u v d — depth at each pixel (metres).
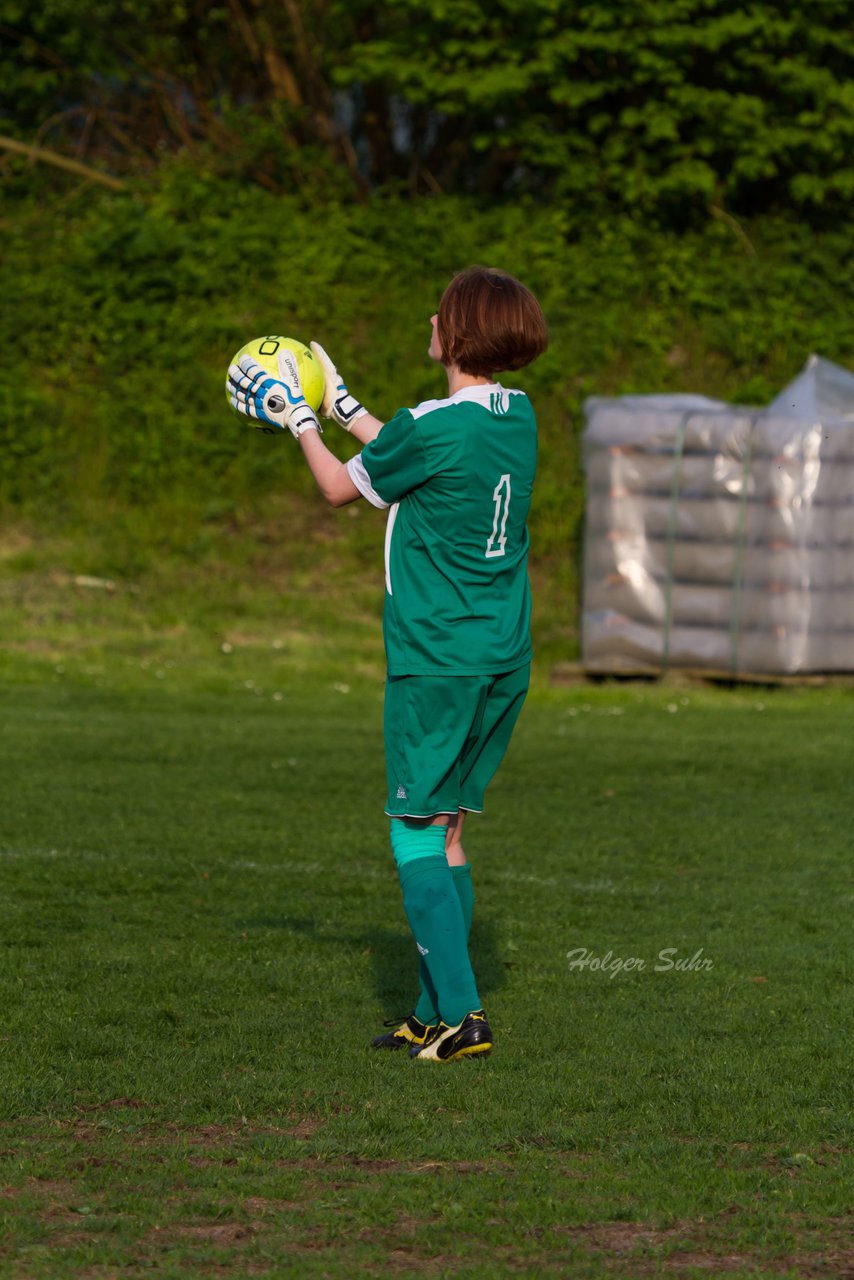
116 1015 16.92
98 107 89.56
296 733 41.97
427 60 79.06
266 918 22.08
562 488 66.88
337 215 79.44
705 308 75.31
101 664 53.97
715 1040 16.34
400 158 90.00
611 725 45.09
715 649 53.53
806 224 80.25
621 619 54.44
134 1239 10.80
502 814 31.33
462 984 15.24
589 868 26.25
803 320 75.31
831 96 77.75
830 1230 11.15
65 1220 11.16
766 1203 11.64
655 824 30.41
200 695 49.78
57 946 20.17
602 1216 11.32
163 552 63.97
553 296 75.38
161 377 70.94
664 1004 17.84
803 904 23.72
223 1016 17.00
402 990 18.20
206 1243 10.73
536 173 88.25
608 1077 14.90
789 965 19.88
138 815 30.08
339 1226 11.08
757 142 78.12
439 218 79.50
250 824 29.50
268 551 64.81
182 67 86.75
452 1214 11.29
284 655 56.62
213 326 72.50
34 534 64.25
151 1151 12.62
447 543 14.84
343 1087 14.42
